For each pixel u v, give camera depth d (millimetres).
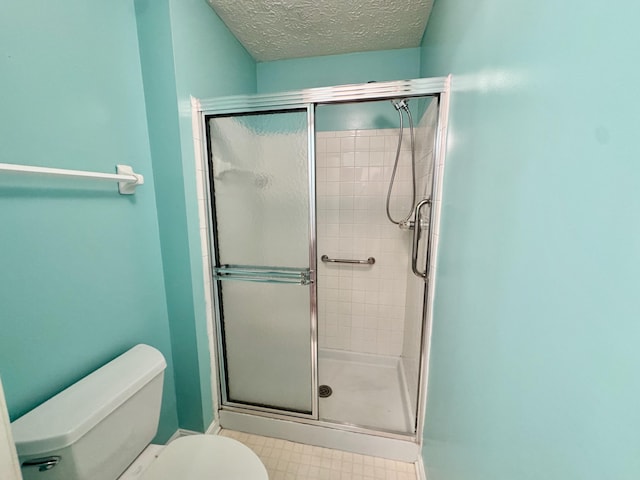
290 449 1408
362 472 1287
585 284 323
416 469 1291
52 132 827
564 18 366
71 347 896
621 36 275
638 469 256
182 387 1382
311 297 1354
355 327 2080
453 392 850
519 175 487
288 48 1806
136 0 1102
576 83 343
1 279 720
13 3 723
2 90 710
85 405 795
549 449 385
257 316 1439
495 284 577
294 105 1202
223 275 1414
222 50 1509
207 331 1408
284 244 1339
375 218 1917
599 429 300
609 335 288
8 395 743
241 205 1352
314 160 1239
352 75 1900
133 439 922
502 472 521
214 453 926
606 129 294
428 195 1280
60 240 854
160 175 1210
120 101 1054
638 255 254
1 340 725
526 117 465
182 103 1178
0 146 711
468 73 799
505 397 519
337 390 1813
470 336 719
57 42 831
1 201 712
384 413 1609
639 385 253
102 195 988
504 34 557
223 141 1312
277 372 1476
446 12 1104
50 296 832
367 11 1428
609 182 289
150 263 1217
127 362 997
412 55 1814
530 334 438
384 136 1822
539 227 420
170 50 1112
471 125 763
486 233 633
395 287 1973
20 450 688
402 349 2033
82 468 754
